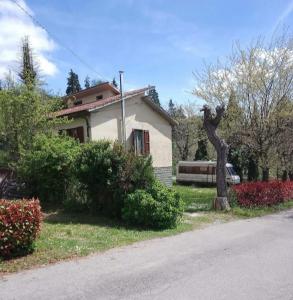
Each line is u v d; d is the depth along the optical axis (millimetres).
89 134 20562
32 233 8109
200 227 12414
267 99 19688
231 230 11844
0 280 6562
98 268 7316
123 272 7059
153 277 6754
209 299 5680
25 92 16766
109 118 21672
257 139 19812
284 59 19859
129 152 13203
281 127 19562
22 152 15414
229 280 6590
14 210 7859
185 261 7883
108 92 28297
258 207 16984
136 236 10477
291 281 6555
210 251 8828
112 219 12961
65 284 6355
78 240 9656
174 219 12016
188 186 34312
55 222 12188
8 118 16172
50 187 14633
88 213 13750
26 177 14805
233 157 32281
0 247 7637
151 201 11719
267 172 21078
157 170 24703
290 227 12516
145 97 23578
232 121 20109
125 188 12695
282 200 19047
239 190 17016
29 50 30297
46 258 7898
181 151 46594
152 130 24484
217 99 20812
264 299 5688
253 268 7363
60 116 21469
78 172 13562
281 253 8656
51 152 14359
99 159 13148
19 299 5684
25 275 6844
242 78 19953
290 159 23562
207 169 33906
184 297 5758
